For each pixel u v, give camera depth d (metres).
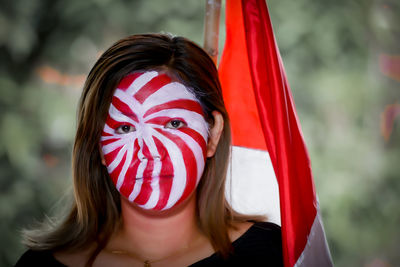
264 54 2.58
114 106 2.41
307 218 2.56
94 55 2.85
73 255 2.52
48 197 6.18
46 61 6.57
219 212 2.61
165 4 6.77
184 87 2.44
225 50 2.85
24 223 6.04
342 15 6.74
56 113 6.29
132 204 2.50
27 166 6.07
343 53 6.79
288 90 2.60
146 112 2.38
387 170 6.91
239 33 2.81
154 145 2.36
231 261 2.49
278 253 2.61
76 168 2.60
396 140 7.12
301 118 6.81
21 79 6.46
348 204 6.52
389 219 6.73
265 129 2.58
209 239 2.56
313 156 6.66
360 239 6.54
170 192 2.37
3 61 6.35
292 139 2.58
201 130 2.46
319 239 2.56
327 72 6.74
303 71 6.79
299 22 6.74
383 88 7.08
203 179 2.65
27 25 6.39
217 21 2.82
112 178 2.42
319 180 6.60
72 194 2.85
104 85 2.43
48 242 2.61
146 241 2.50
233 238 2.61
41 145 6.40
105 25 6.64
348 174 6.74
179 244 2.52
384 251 6.60
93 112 2.46
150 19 6.73
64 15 6.45
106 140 2.43
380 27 7.13
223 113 2.59
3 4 6.29
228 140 2.64
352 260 6.54
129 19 6.68
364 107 6.82
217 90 2.57
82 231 2.61
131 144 2.38
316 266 2.53
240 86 2.85
